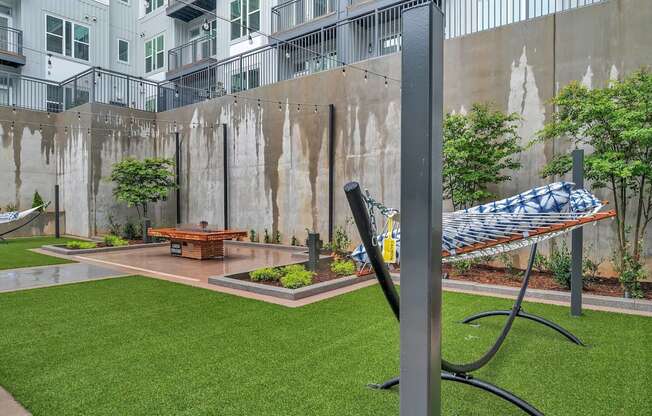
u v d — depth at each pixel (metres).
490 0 9.10
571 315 4.59
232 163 12.15
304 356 3.38
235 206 12.03
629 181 5.98
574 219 2.73
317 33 11.24
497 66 7.55
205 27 9.27
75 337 3.83
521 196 3.05
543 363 3.28
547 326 4.21
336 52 11.05
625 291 5.31
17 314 4.57
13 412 2.49
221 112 12.45
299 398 2.68
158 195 12.10
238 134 12.00
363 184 9.35
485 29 8.30
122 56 18.80
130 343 3.68
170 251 9.75
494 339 3.86
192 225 10.34
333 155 9.88
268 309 4.81
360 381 2.93
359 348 3.57
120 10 18.77
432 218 1.42
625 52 6.41
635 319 4.43
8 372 3.07
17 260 8.52
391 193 8.93
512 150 6.83
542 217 2.70
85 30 17.28
